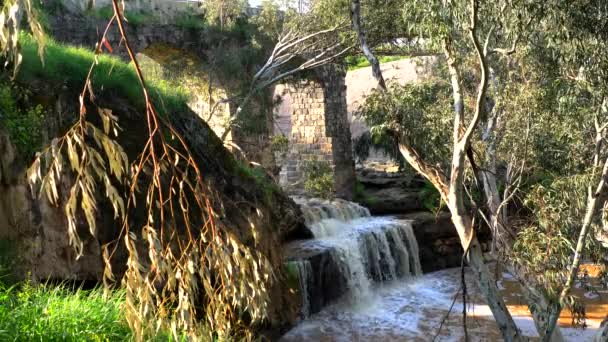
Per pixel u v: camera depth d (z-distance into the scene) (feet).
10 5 9.31
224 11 77.51
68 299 24.82
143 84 10.45
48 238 32.96
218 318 13.01
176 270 13.01
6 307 21.83
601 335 32.55
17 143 32.94
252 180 51.39
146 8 71.82
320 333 50.24
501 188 57.67
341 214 72.64
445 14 26.91
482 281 30.78
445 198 31.96
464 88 51.96
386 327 52.85
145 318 12.41
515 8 27.32
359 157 109.09
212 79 77.05
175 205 37.14
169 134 41.24
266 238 47.32
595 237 36.45
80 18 62.69
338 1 62.18
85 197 10.89
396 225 69.97
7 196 32.17
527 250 32.37
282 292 48.88
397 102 33.78
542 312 32.94
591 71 31.01
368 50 35.27
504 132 46.24
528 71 40.47
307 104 92.22
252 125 76.33
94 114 37.93
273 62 75.61
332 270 58.03
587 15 28.43
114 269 34.78
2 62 34.45
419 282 67.97
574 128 39.27
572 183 33.50
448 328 52.44
